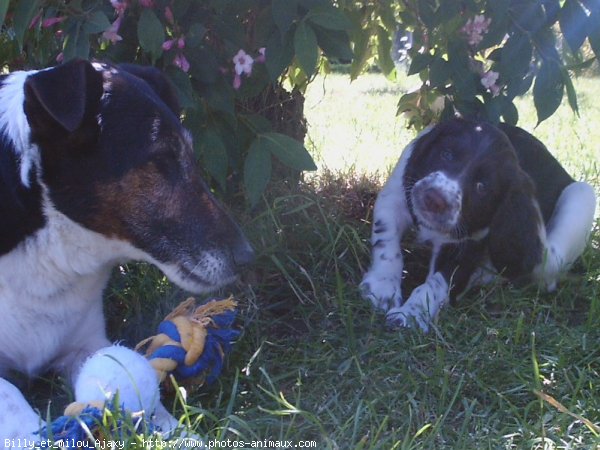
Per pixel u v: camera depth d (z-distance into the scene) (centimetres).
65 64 92
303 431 98
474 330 121
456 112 144
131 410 90
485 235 135
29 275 100
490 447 94
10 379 105
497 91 135
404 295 138
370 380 108
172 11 119
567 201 146
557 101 127
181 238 101
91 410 88
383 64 157
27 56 131
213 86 124
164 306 122
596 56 125
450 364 111
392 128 244
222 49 127
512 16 128
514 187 134
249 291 127
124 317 122
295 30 120
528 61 127
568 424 98
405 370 109
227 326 107
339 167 174
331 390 107
